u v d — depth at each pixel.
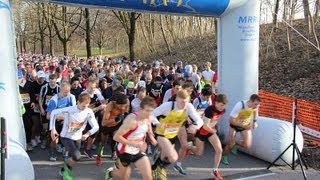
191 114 6.13
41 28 39.28
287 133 7.35
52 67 10.52
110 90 8.51
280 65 16.34
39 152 8.09
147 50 33.88
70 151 6.11
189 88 7.37
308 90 13.10
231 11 8.33
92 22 36.53
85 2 7.28
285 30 19.81
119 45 43.75
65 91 7.01
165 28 32.81
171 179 6.65
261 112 10.77
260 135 7.64
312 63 15.00
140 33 35.12
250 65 8.48
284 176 6.88
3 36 6.64
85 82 9.31
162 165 6.14
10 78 6.77
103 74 11.84
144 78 10.02
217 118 6.47
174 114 5.91
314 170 7.27
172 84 8.38
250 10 8.34
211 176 6.82
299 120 9.73
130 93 8.42
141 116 5.11
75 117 6.13
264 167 7.39
